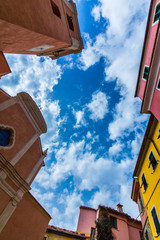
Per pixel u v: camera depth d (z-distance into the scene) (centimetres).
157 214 948
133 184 1445
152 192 1038
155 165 1027
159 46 838
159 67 865
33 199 986
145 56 1172
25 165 964
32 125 1131
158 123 1020
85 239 1673
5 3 369
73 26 1341
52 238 1591
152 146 1091
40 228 1064
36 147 1143
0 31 457
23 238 877
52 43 838
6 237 752
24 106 1086
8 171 802
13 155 870
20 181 877
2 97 902
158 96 891
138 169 1338
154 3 1016
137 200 1490
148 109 1041
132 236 1616
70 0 1469
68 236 1659
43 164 1211
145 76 1188
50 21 688
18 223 844
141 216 1330
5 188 773
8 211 767
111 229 1571
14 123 934
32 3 508
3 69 788
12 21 400
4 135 859
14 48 691
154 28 1013
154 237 985
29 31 505
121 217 1752
